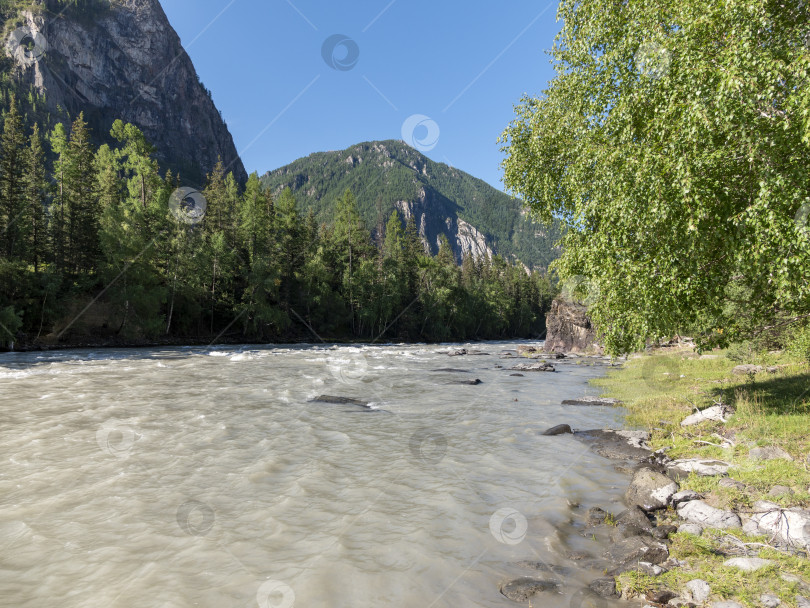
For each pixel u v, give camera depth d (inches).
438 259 3580.2
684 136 293.4
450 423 488.7
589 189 414.9
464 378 919.7
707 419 434.6
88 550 204.7
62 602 164.1
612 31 410.0
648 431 441.7
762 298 354.3
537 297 4576.8
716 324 384.8
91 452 353.7
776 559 186.5
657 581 177.3
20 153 1718.8
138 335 1694.1
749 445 332.8
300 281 2509.8
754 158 273.6
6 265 1408.7
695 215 290.0
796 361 684.7
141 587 174.6
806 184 260.5
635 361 1239.5
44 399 570.9
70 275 1724.9
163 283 1886.1
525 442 413.1
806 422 360.5
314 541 217.5
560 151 511.8
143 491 278.1
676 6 311.9
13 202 1643.7
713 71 273.6
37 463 325.4
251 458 349.1
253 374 895.7
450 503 267.9
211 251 2037.4
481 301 3754.9
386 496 278.1
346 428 456.4
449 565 195.5
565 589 174.6
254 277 2095.2
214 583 177.9
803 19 281.4
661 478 277.4
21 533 220.1
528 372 1082.7
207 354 1389.0
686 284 321.7
